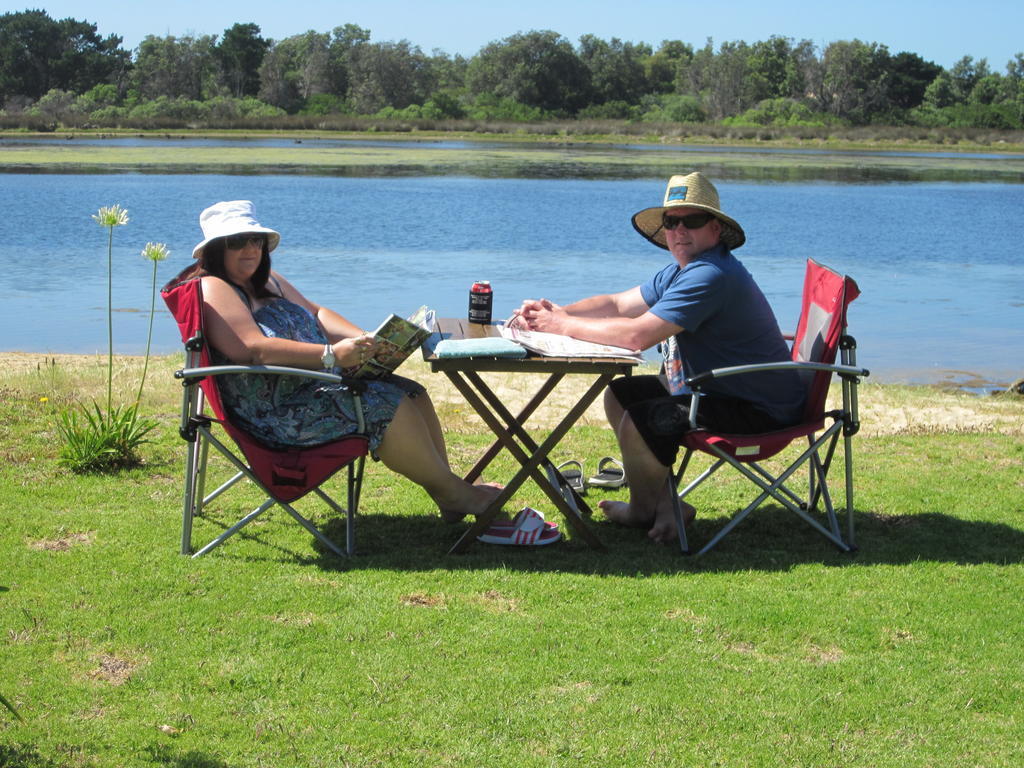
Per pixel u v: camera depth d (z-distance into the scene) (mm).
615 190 28688
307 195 25453
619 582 3895
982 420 7059
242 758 2723
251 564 3971
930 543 4434
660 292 4789
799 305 12594
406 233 18844
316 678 3125
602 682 3145
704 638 3443
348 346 3889
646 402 4320
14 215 19938
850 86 103438
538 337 4242
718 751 2807
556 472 4805
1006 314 12656
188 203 22594
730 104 98750
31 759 2672
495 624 3498
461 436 6035
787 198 27797
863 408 7359
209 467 5211
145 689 3047
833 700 3068
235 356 3941
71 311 11445
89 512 4520
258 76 102062
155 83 99000
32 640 3307
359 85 100938
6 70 104000
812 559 4215
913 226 21828
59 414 6070
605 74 109188
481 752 2773
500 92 104375
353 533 4121
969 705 3064
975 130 85000
